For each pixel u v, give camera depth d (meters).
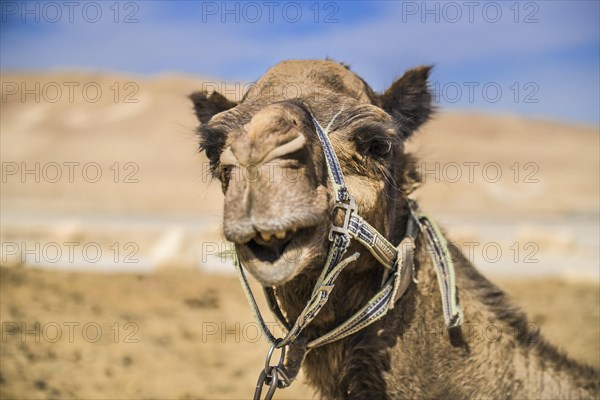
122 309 11.72
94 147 70.75
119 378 8.85
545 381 4.61
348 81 4.51
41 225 30.03
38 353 9.16
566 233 23.62
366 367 4.35
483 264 19.28
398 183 4.56
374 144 4.15
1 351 8.98
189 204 45.22
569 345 9.92
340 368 4.38
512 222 35.03
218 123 4.11
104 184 53.31
